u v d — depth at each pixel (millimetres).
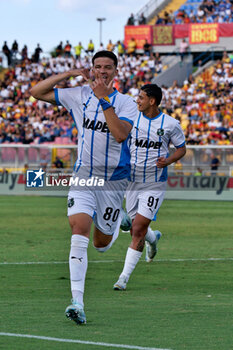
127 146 18094
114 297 20844
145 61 119062
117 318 17328
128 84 115875
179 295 21281
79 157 17828
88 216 17250
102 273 26656
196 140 90438
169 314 17906
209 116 99875
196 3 131250
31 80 121500
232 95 104438
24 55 125875
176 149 24906
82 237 16984
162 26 123000
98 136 17453
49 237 41344
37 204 71750
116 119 16484
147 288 22797
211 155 78688
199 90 106875
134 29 124250
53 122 106000
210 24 120062
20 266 28609
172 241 39438
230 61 112125
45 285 23391
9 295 21188
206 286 23281
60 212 61719
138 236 23125
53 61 125438
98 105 17328
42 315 17703
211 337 15141
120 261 30641
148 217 23641
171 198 79000
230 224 50781
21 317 17375
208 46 120125
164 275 26078
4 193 87500
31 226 48625
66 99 17609
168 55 124000
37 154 86750
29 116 110250
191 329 15984
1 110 112312
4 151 88125
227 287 23078
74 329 15914
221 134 92000
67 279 24906
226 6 124750
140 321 16938
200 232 44844
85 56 125812
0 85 119688
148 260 28453
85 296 21031
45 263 29656
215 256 32469
